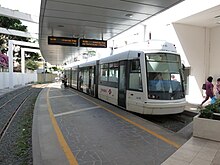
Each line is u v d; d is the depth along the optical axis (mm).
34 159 4719
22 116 10641
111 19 12039
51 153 5078
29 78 43781
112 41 24906
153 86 9016
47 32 15680
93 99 15711
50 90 25031
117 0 9055
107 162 4598
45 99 15938
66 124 7973
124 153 5121
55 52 30000
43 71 53562
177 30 15992
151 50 9414
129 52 10406
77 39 15609
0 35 36719
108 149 5383
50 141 5977
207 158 4645
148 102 8852
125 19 11977
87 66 19188
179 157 4703
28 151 5785
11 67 29250
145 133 6770
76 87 25047
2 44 37844
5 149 6113
